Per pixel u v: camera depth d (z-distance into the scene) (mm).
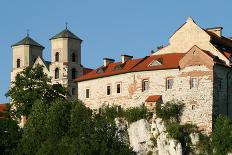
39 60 156125
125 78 121375
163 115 112750
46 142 108375
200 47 119000
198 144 108625
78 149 103500
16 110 126750
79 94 130125
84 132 110125
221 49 119438
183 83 112625
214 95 109875
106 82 125188
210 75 109938
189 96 111688
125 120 116750
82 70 152625
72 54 151125
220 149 106062
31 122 115500
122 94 121562
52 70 150375
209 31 124500
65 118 114188
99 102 125938
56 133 112125
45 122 114312
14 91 128500
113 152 105438
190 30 120938
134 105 118938
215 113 109812
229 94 113938
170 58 118250
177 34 122625
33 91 127188
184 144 109375
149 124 113812
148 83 117438
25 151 112125
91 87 128125
